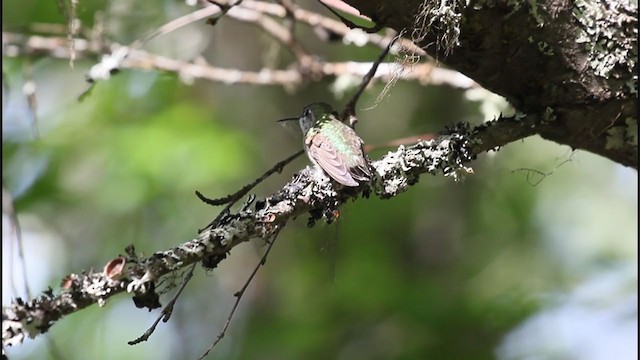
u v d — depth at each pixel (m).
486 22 3.88
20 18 9.02
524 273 10.97
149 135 9.73
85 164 10.07
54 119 10.27
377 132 10.80
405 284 9.27
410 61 4.45
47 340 5.77
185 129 9.86
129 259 2.86
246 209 3.38
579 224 12.34
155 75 10.22
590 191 12.70
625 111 4.23
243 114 10.84
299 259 10.35
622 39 4.13
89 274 2.81
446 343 8.00
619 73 4.12
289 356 8.56
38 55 7.00
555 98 4.15
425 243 10.69
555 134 4.32
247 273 10.69
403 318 8.38
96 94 10.25
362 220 10.57
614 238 12.15
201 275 11.08
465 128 4.03
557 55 4.05
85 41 7.20
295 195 3.51
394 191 3.86
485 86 4.25
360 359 8.30
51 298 2.72
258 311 10.37
